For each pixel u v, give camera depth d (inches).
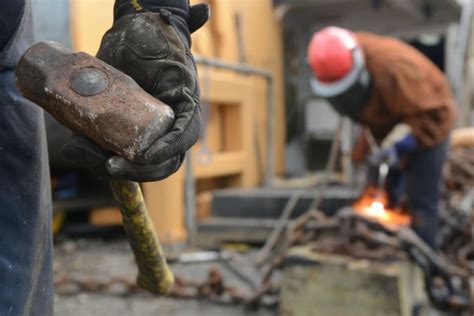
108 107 32.1
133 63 35.1
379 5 266.2
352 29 300.0
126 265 154.6
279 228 171.8
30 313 41.7
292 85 282.2
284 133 260.4
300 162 286.0
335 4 266.5
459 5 279.9
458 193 174.9
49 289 45.3
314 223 116.3
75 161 34.2
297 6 258.4
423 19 295.7
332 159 179.0
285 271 109.3
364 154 158.9
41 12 149.8
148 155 31.4
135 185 40.4
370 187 148.0
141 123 31.6
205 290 128.2
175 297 129.0
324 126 285.1
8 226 38.3
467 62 273.9
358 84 133.9
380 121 140.4
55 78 33.0
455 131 219.8
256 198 188.1
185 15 38.0
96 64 33.8
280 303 110.3
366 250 107.8
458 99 264.2
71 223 194.4
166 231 169.9
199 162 184.5
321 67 135.3
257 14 231.9
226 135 209.3
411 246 112.0
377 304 102.0
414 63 133.7
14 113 38.9
